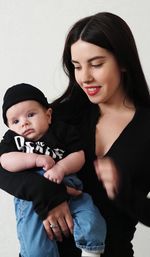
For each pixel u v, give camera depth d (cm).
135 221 114
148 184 111
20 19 184
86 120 118
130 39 108
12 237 193
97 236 104
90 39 102
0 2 184
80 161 109
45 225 103
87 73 106
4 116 114
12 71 187
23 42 185
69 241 111
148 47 179
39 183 102
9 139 112
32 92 112
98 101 110
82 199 108
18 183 104
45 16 183
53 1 182
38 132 111
